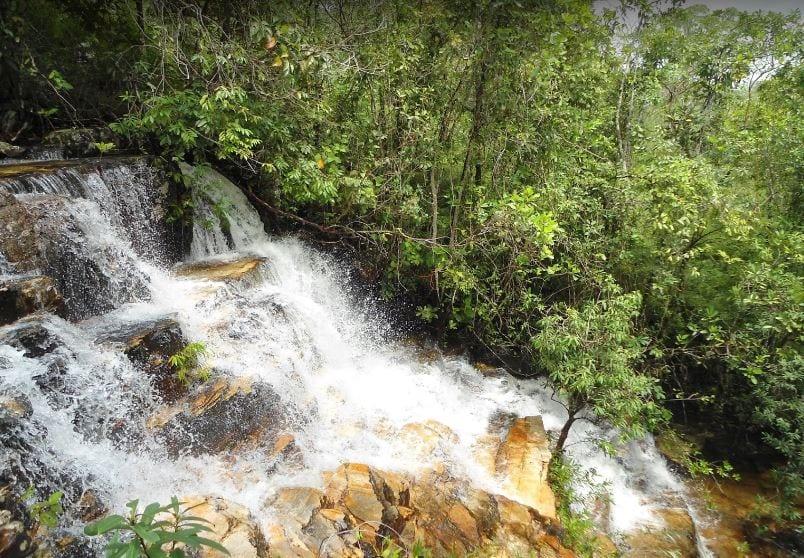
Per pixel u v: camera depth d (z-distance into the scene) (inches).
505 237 302.4
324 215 361.4
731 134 369.1
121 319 217.8
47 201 216.8
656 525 266.5
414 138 322.7
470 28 301.3
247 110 281.7
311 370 278.1
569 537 225.3
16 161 263.6
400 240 337.1
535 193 318.0
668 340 351.9
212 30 297.4
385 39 317.7
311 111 305.9
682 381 358.0
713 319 316.5
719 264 330.0
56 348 175.2
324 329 307.1
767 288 295.9
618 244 332.2
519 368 363.3
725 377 339.0
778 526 275.0
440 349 370.6
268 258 318.3
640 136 379.2
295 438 218.2
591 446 310.8
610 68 397.7
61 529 140.4
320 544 164.7
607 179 345.7
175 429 188.2
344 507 183.2
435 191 331.3
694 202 298.7
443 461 238.5
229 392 210.7
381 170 337.1
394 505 195.3
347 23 322.7
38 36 289.3
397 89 314.3
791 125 337.4
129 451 174.1
